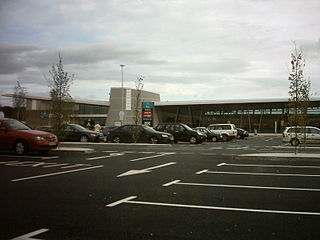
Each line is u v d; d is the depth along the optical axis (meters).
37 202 6.61
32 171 10.71
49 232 4.83
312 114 51.16
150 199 6.85
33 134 14.97
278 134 53.91
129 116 55.88
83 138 26.22
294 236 4.64
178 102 57.75
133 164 12.63
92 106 64.88
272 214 5.76
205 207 6.21
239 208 6.15
